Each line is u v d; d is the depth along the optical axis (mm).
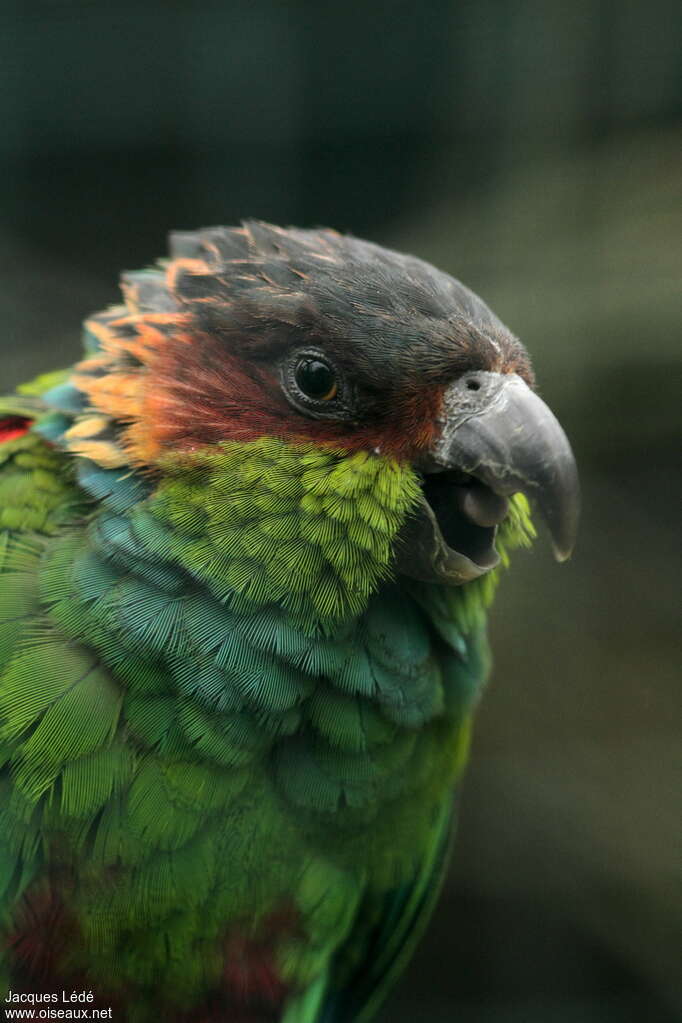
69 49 973
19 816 797
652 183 979
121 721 798
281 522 799
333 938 814
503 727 985
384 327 801
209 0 973
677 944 952
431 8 987
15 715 796
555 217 987
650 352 963
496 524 809
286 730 801
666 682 978
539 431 803
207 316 806
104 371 810
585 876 981
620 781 972
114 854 798
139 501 801
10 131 976
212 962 807
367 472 801
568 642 990
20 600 800
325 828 807
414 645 808
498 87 990
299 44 984
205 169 990
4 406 818
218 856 802
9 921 801
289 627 799
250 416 802
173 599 798
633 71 984
